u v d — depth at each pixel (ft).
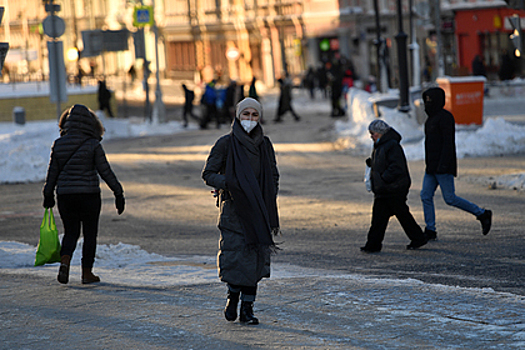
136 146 277.85
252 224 54.39
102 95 395.75
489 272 76.79
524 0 132.77
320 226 114.32
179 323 56.65
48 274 79.36
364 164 188.55
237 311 59.21
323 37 592.60
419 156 187.62
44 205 74.08
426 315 56.75
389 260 86.12
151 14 366.02
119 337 53.36
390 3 569.64
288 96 359.66
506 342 49.83
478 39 494.18
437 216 115.85
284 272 79.87
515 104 314.55
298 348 50.03
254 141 55.11
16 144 205.26
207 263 87.20
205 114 353.51
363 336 52.19
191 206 142.61
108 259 91.71
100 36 342.85
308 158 207.82
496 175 150.00
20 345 52.19
